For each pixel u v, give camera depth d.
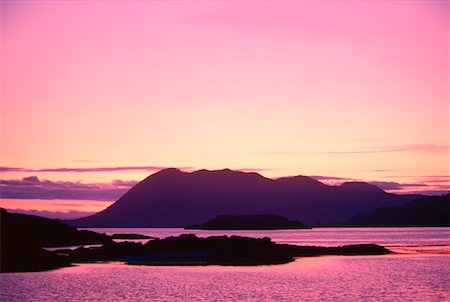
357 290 84.50
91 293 81.88
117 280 95.38
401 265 122.62
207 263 122.00
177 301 75.69
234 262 122.81
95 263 122.50
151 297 78.62
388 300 75.88
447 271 110.62
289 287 87.19
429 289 85.75
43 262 118.06
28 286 88.56
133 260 127.00
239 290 84.25
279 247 152.25
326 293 81.62
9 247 118.44
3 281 94.00
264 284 90.44
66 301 76.38
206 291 83.19
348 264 124.25
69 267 115.00
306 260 133.88
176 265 118.81
